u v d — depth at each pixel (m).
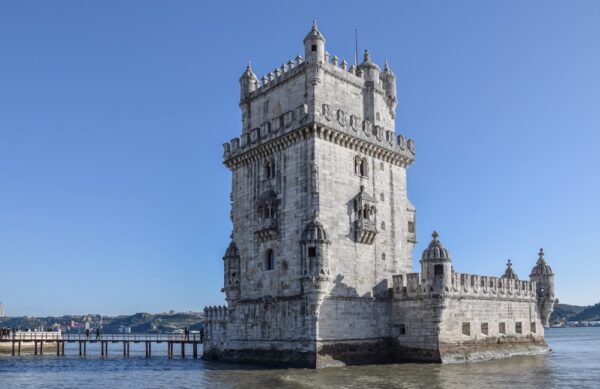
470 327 67.81
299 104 67.44
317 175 62.88
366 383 48.50
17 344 113.31
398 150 72.56
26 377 62.00
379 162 70.75
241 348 69.50
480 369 58.62
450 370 57.53
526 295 79.44
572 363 67.62
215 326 76.12
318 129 63.84
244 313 69.62
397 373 55.16
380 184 70.31
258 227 68.25
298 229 63.69
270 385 48.34
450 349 64.44
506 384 48.12
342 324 62.50
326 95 66.94
